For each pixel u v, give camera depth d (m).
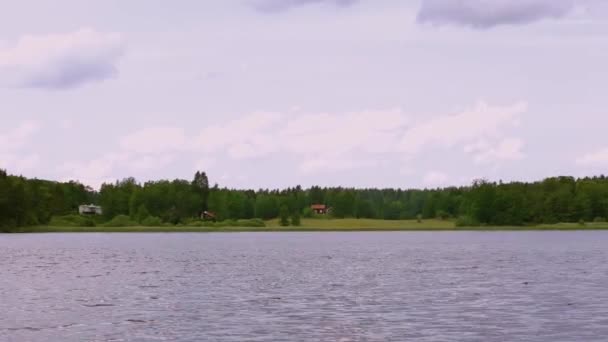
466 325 38.22
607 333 35.88
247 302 47.94
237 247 141.25
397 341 34.03
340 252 120.38
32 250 123.38
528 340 34.28
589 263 87.88
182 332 36.41
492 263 88.56
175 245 150.12
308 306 45.78
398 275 70.12
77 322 39.50
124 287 58.28
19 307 45.66
